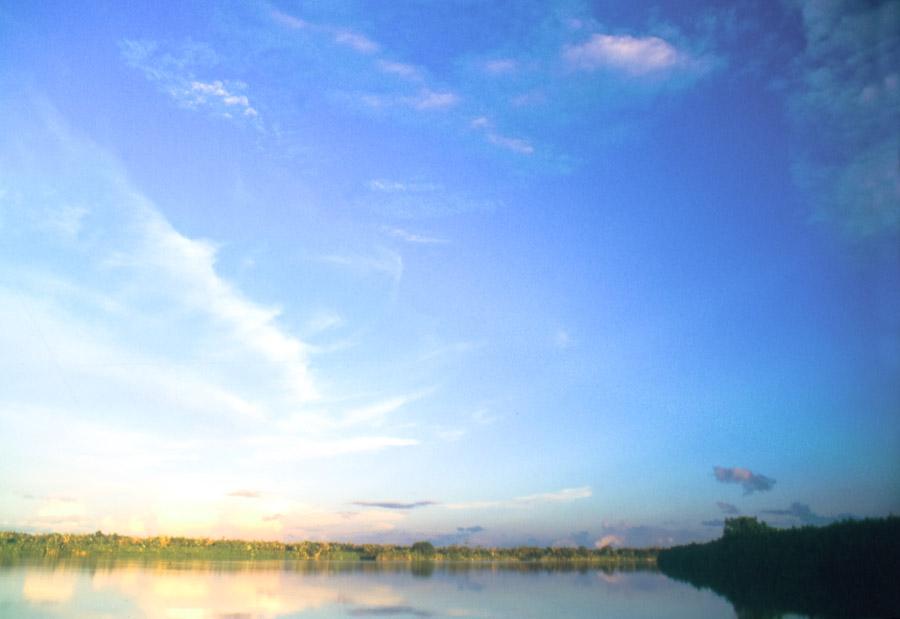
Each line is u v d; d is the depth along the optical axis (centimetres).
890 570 5884
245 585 9594
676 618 5616
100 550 19712
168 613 5722
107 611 5691
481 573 16788
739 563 9381
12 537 16638
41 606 5947
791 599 7012
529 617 5972
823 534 6944
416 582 11806
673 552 16488
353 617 5872
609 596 8181
